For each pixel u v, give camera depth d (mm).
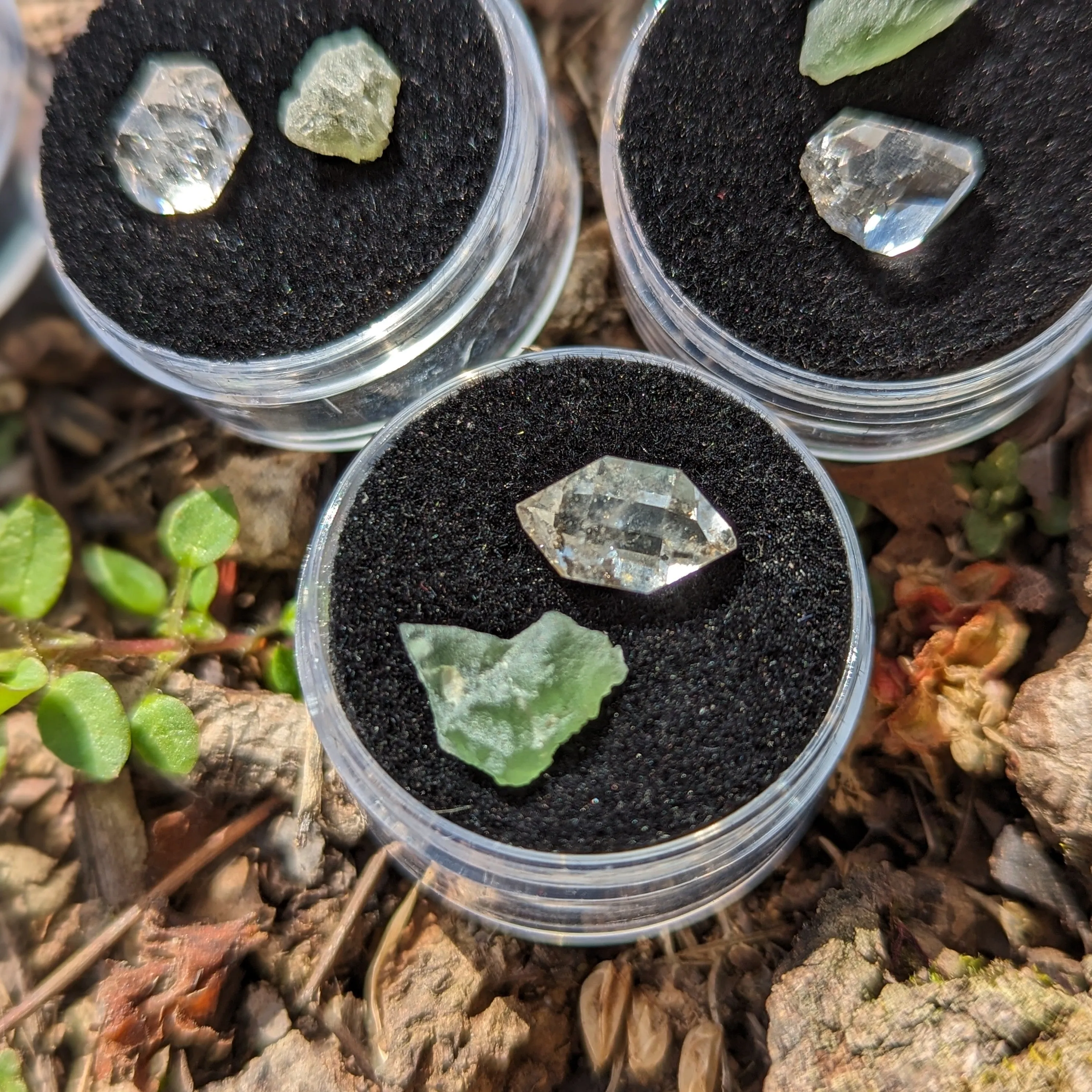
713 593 65
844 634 63
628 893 60
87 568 70
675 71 71
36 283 75
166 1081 58
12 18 75
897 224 67
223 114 69
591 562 64
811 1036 58
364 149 69
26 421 74
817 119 69
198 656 69
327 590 65
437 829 60
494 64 70
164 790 65
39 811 63
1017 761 60
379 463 67
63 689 62
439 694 62
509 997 63
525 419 68
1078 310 66
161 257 70
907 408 68
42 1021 59
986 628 65
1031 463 69
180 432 76
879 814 65
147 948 60
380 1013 61
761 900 65
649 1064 61
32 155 74
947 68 69
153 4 73
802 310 68
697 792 61
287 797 66
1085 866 58
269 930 62
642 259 69
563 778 62
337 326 69
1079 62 68
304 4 72
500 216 68
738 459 67
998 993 56
